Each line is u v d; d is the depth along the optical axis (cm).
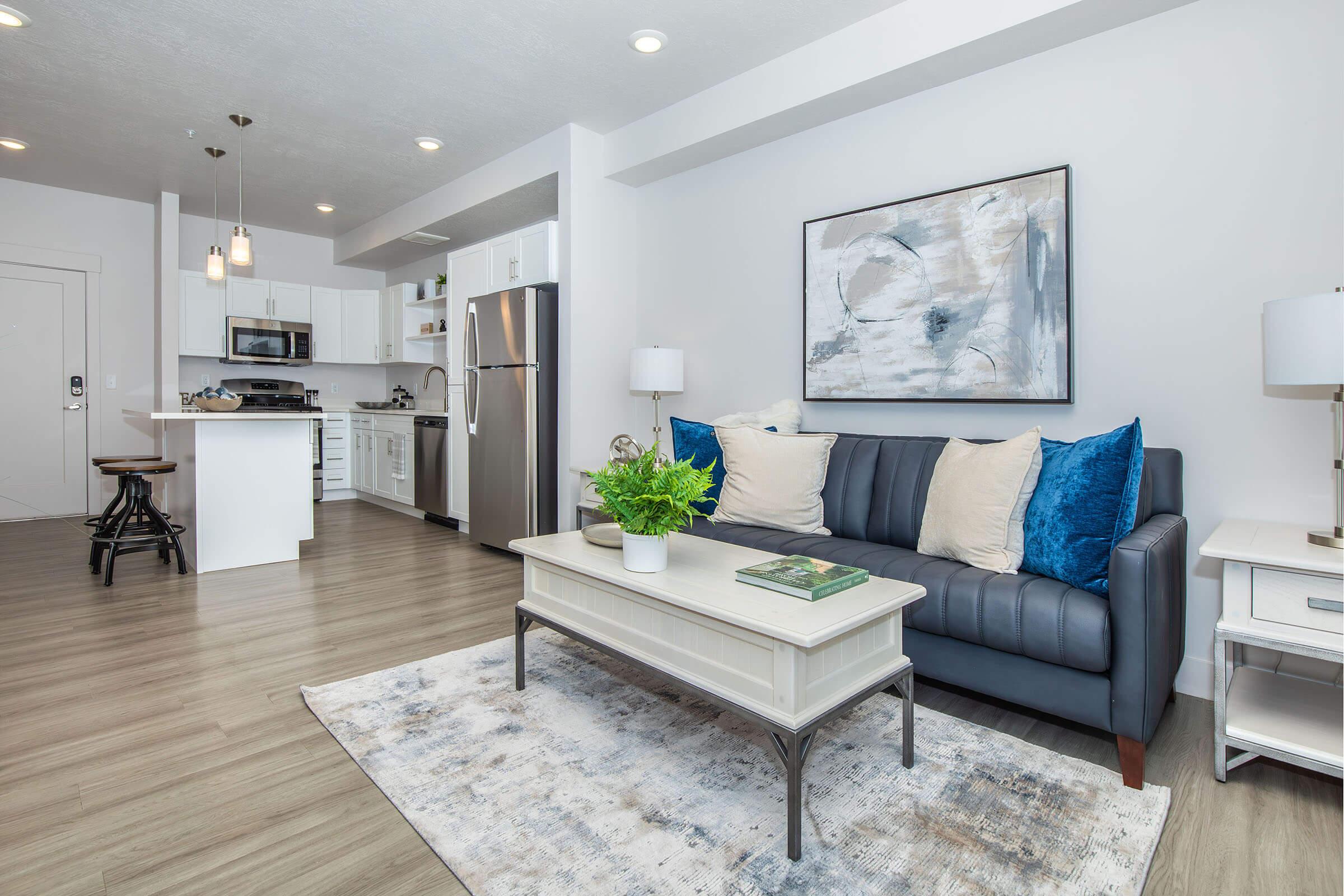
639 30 286
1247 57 211
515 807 160
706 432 323
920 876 137
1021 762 181
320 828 152
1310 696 187
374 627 288
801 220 334
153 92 348
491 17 278
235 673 238
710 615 154
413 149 425
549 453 413
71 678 232
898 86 283
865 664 163
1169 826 154
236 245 371
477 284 473
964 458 230
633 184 414
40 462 520
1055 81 251
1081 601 179
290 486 402
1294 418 206
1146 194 231
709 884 134
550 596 216
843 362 313
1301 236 204
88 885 133
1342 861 142
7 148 427
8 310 502
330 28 288
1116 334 239
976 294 268
